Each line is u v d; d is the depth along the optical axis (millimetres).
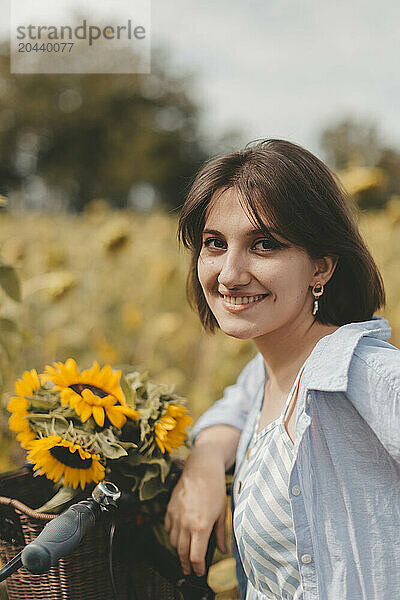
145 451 1418
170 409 1435
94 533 1346
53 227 5598
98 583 1373
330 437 1161
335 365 1134
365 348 1154
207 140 33688
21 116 31906
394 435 1075
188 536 1417
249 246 1276
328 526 1165
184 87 34438
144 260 4418
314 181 1281
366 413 1105
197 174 1468
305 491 1178
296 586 1258
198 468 1481
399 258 3131
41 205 8781
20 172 32938
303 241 1260
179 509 1436
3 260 1926
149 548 1431
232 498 1442
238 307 1286
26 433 1395
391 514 1138
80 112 32125
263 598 1326
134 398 1431
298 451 1170
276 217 1235
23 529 1330
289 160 1275
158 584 1471
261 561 1288
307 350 1354
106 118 32562
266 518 1258
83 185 32312
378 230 3150
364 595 1142
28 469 1529
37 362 2977
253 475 1307
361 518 1147
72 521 1203
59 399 1420
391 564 1132
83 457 1312
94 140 32938
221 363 3129
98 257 4141
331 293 1354
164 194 32531
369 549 1143
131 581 1400
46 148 32844
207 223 1312
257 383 1630
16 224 5738
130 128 32656
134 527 1398
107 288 3965
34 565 1132
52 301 3002
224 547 1456
